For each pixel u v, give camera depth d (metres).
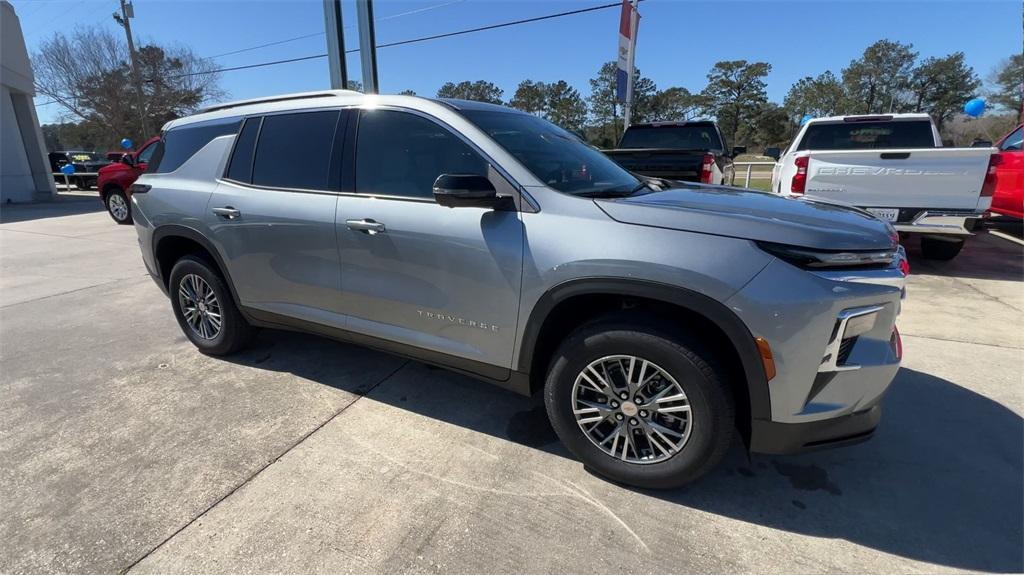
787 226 2.12
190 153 3.78
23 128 18.69
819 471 2.56
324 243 3.05
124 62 40.62
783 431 2.15
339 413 3.14
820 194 6.00
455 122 2.73
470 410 3.17
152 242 3.96
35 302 5.57
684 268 2.10
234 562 2.04
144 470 2.61
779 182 7.20
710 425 2.18
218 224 3.49
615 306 2.46
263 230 3.29
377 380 3.56
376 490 2.45
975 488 2.42
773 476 2.53
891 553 2.06
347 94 3.15
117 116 40.03
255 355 3.99
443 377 3.60
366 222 2.85
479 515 2.29
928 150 5.43
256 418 3.09
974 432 2.86
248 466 2.63
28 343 4.36
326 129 3.13
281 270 3.30
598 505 2.34
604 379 2.39
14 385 3.57
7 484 2.52
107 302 5.55
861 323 2.09
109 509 2.34
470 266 2.56
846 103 52.38
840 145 7.32
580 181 2.72
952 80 55.97
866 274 2.08
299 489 2.46
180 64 42.50
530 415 3.12
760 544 2.12
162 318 4.98
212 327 3.93
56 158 26.08
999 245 7.87
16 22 17.88
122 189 11.31
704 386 2.15
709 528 2.20
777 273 2.04
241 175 3.46
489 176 2.58
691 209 2.29
